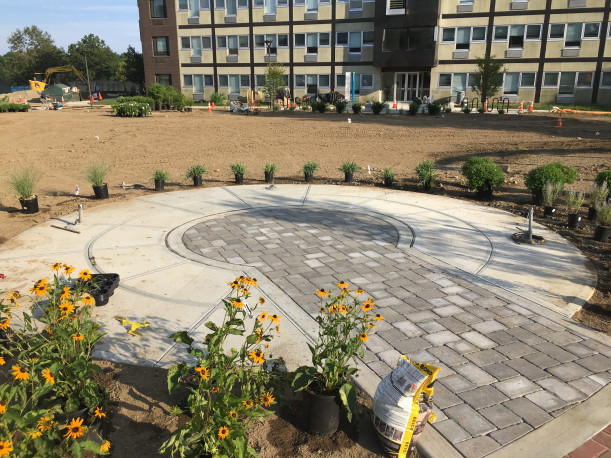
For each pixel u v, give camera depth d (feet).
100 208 34.37
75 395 12.44
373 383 14.87
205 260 24.61
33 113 104.37
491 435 12.85
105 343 16.92
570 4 116.98
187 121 88.84
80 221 30.42
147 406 13.79
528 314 19.35
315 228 30.19
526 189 41.14
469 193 39.86
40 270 22.98
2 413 9.66
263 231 29.48
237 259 24.85
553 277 22.89
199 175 41.68
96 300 19.39
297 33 141.18
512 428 13.11
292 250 26.27
